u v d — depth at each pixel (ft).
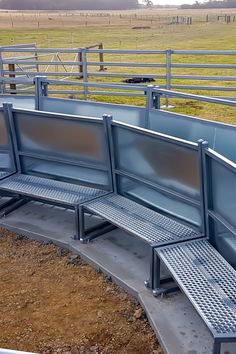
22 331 10.30
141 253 12.76
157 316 10.21
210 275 9.84
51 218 15.03
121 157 13.83
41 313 10.89
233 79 29.40
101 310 10.88
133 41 110.52
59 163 15.40
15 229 14.62
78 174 15.15
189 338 9.52
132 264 12.26
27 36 140.36
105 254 12.82
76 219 13.52
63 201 13.78
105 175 14.56
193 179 11.54
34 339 10.03
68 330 10.27
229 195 10.25
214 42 96.89
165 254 10.64
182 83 48.24
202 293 9.25
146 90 16.55
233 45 87.61
